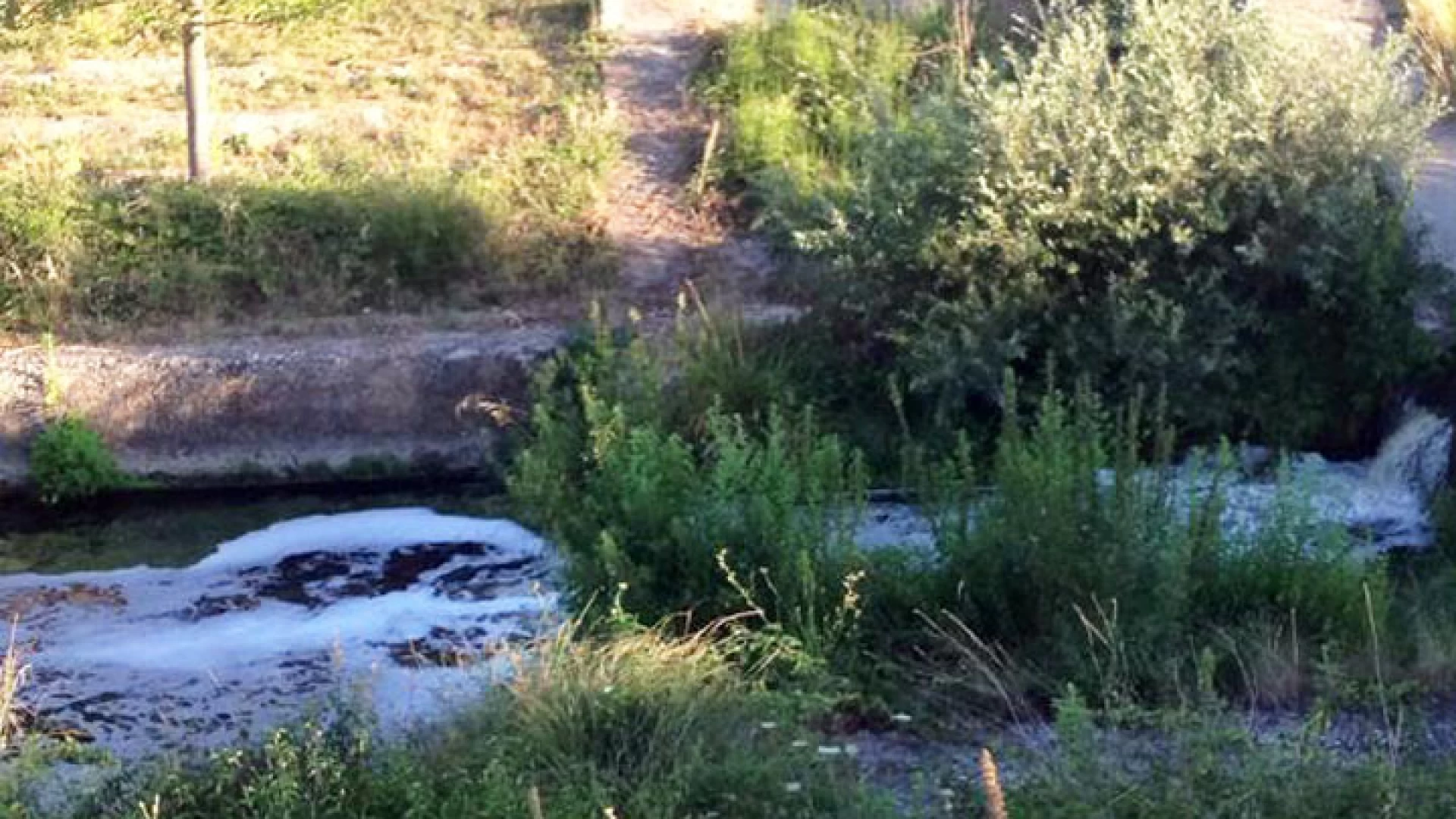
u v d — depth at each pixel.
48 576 11.37
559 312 13.30
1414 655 8.84
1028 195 11.78
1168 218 11.72
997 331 11.74
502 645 9.17
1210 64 12.27
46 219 13.27
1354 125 11.80
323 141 14.97
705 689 7.92
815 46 15.89
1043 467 9.26
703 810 7.18
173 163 14.62
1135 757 7.28
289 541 11.73
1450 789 6.93
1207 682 7.57
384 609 10.75
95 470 12.20
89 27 16.39
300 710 8.97
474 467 12.50
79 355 12.57
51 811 7.36
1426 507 11.16
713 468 9.93
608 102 15.76
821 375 12.22
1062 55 12.30
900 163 12.14
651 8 17.33
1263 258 11.65
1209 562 9.22
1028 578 9.01
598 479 9.95
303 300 13.31
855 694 8.45
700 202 14.44
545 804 7.03
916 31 16.31
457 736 7.67
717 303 13.05
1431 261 12.31
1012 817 6.86
